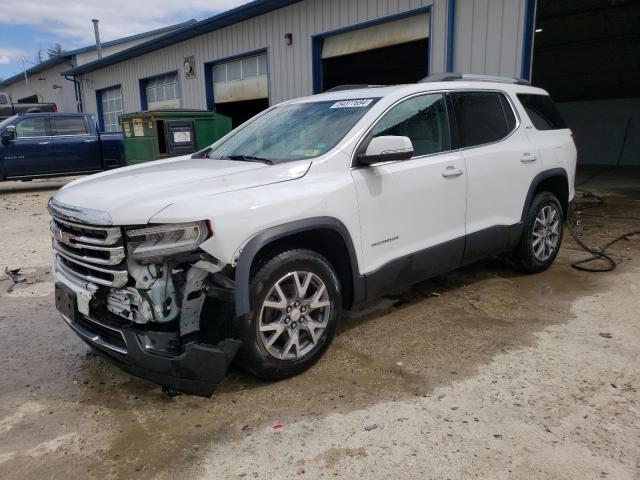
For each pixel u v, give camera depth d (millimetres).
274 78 12305
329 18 10586
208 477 2523
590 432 2764
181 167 3787
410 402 3098
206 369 2951
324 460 2615
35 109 19641
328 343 3539
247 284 2998
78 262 3191
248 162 3783
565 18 13711
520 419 2895
